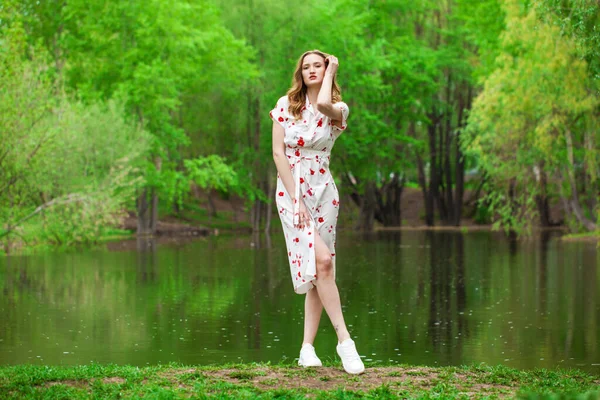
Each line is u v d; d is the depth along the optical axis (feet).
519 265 72.38
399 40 154.51
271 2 141.38
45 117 72.33
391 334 38.06
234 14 142.82
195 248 98.94
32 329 39.24
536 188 101.19
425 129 173.78
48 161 72.69
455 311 45.42
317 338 36.99
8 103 67.62
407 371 21.09
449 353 33.22
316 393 17.76
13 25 67.10
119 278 63.05
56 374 20.62
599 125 82.28
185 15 134.00
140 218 132.46
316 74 19.74
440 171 167.73
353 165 149.18
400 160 154.40
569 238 106.63
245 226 157.69
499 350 33.86
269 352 33.27
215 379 19.63
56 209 77.77
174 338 36.70
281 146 19.75
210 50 138.31
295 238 19.53
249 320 42.27
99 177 95.96
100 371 21.09
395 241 113.09
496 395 18.10
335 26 143.13
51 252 90.89
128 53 125.29
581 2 38.52
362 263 77.15
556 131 87.61
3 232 75.31
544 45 67.72
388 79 151.53
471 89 161.68
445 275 65.05
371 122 145.38
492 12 125.90
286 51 142.61
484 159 97.55
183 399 17.21
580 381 22.12
